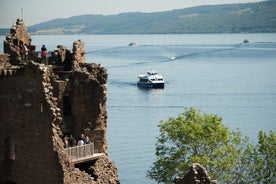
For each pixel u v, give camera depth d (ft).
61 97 394.93
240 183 495.00
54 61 405.18
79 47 410.31
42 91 355.36
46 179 359.46
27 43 413.59
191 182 311.88
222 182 474.90
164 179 475.31
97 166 386.93
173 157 482.28
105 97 404.77
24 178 361.30
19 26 405.39
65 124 397.80
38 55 407.03
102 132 403.95
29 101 357.61
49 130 355.97
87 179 369.50
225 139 489.67
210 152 484.74
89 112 401.08
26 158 360.07
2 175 364.38
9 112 360.28
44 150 357.20
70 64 407.44
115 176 397.19
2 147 362.74
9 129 360.89
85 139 394.11
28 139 359.46
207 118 497.46
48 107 355.36
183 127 486.79
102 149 404.16
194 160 458.50
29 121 358.43
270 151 496.23
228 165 472.44
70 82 398.62
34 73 355.97
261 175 495.00
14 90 359.05
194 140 484.33
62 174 355.77
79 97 399.65
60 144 358.43
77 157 382.63
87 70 405.39
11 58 386.93
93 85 401.08
